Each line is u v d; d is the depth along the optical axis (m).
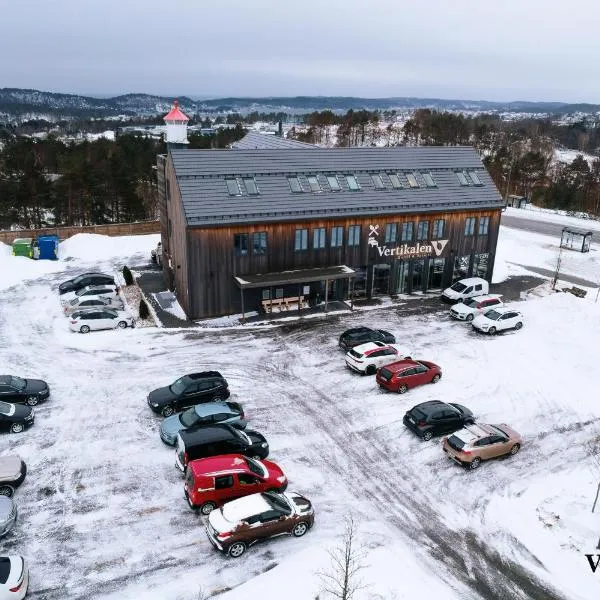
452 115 147.88
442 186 42.00
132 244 53.72
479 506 20.39
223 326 35.25
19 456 21.56
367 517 19.48
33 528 18.31
